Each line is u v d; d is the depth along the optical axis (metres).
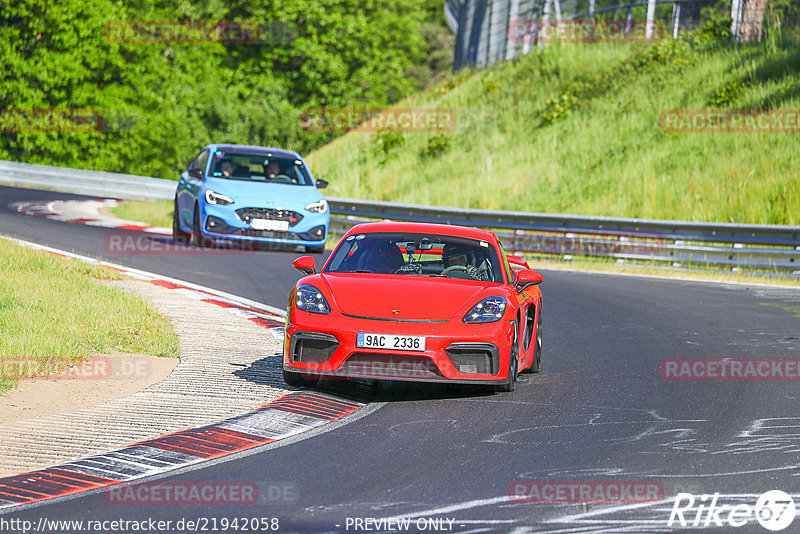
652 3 121.12
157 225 80.44
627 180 92.50
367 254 31.59
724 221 80.81
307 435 24.12
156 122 166.38
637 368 33.81
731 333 41.53
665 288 57.38
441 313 27.95
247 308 43.78
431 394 29.14
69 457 21.80
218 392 28.27
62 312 37.16
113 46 160.88
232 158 65.50
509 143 110.31
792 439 24.22
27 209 85.19
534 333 32.50
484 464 21.62
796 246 63.38
